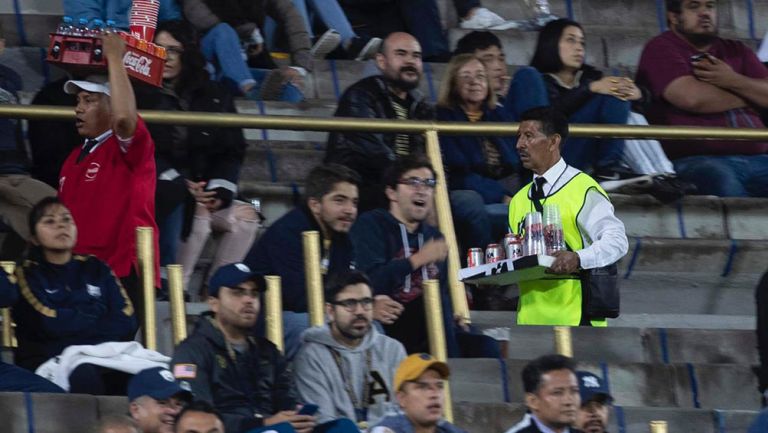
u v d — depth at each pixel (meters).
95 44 32.12
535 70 38.03
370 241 31.17
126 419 25.89
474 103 36.62
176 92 34.56
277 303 29.67
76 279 29.30
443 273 32.22
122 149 31.09
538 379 27.33
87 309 29.17
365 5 42.78
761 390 31.52
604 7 46.56
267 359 28.09
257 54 40.53
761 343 31.00
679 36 40.59
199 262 34.22
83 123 31.58
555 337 31.70
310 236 30.67
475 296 35.00
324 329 28.78
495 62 38.38
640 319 36.38
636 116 39.06
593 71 38.94
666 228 38.47
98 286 29.39
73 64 32.06
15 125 33.28
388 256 31.17
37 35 40.81
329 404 28.30
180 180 33.16
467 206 34.94
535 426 27.34
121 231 31.00
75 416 27.45
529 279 32.50
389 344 28.95
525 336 32.09
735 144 39.72
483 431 29.83
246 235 34.22
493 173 36.00
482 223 34.97
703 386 32.06
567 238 32.34
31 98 38.47
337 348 28.62
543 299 32.47
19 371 27.95
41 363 28.88
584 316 32.41
